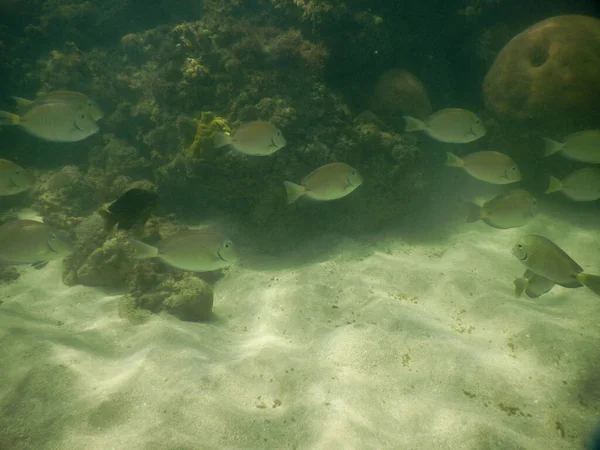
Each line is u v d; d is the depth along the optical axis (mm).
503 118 2215
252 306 1650
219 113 2037
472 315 1521
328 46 2102
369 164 2057
